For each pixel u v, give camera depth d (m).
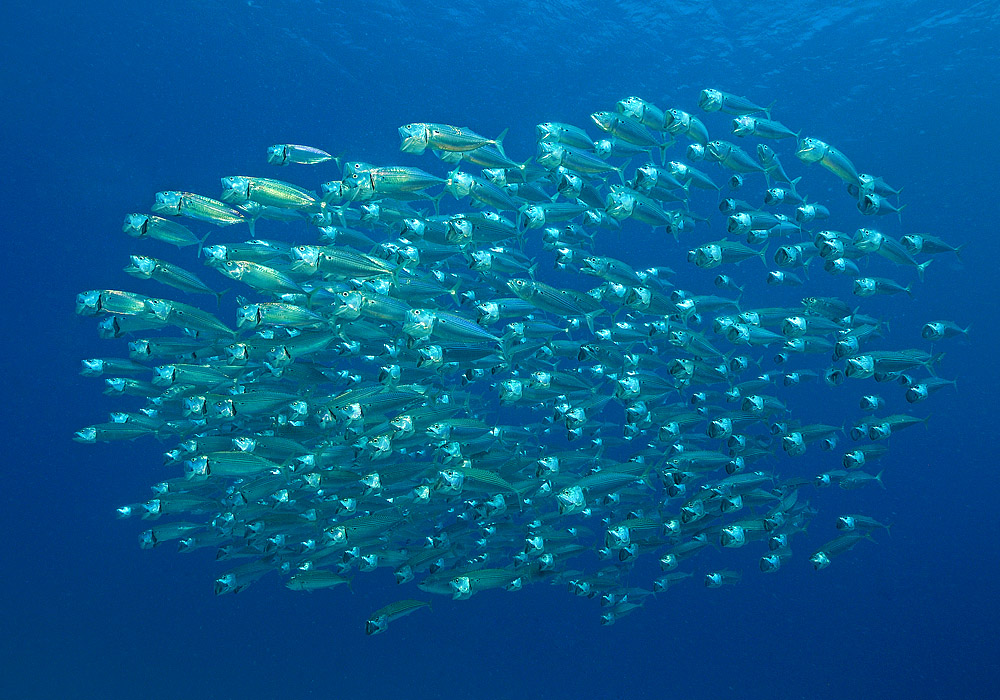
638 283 6.99
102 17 19.77
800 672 27.98
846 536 7.95
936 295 32.47
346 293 5.62
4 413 31.94
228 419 7.41
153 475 33.44
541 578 7.36
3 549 30.33
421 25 19.67
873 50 20.14
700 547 7.62
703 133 6.36
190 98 22.58
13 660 23.44
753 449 7.68
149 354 7.02
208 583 27.61
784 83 21.53
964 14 18.73
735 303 8.40
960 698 26.89
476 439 7.01
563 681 26.16
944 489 38.03
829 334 7.69
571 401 8.20
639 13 19.02
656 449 8.09
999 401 35.69
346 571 7.30
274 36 20.16
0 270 29.36
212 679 23.89
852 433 7.71
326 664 24.75
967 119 23.00
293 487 6.98
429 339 5.81
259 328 7.11
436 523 8.63
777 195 6.96
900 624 31.52
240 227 21.22
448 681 24.88
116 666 24.05
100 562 29.31
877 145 24.59
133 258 5.91
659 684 26.73
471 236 5.89
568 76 21.41
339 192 5.84
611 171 6.36
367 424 6.61
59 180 26.05
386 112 22.84
